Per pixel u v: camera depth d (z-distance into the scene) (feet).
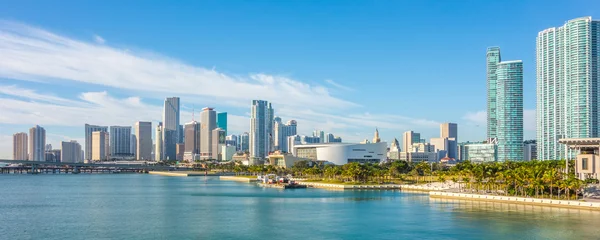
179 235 560.20
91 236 556.92
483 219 632.79
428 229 577.43
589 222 598.34
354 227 599.98
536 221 609.01
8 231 588.91
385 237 539.29
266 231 581.12
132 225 628.69
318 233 567.18
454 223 610.24
